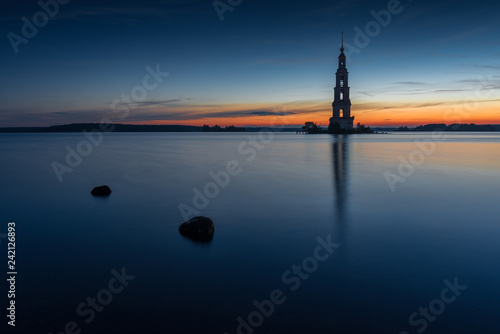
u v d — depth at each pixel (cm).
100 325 704
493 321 707
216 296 821
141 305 781
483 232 1308
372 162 4122
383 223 1446
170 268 988
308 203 1855
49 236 1295
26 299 812
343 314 737
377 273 942
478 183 2489
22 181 2695
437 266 985
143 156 5247
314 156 5153
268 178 2834
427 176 2869
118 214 1631
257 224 1445
